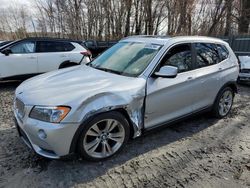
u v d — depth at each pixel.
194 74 4.05
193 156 3.47
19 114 3.12
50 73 3.90
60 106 2.77
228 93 4.95
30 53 7.45
